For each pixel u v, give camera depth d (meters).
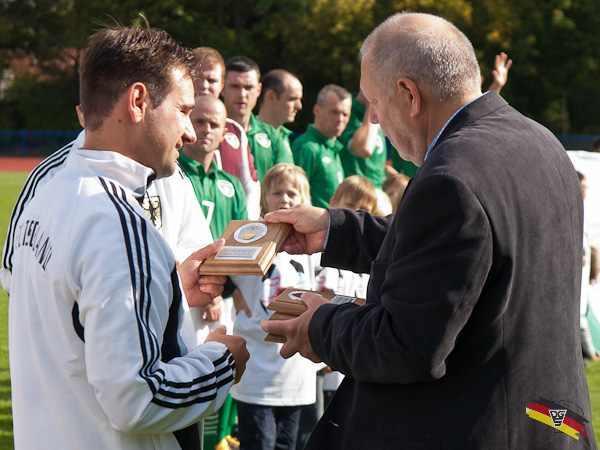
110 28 2.45
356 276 4.91
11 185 22.28
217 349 2.42
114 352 2.14
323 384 5.27
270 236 2.85
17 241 2.41
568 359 2.42
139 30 2.41
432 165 2.26
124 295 2.17
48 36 36.22
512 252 2.23
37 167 2.70
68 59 36.59
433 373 2.20
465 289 2.16
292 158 7.29
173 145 2.41
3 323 8.14
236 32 32.19
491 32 28.64
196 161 5.18
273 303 2.66
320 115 7.26
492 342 2.28
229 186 5.38
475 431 2.28
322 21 29.41
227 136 6.05
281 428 4.66
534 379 2.32
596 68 30.44
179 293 2.36
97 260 2.17
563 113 31.72
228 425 5.26
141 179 2.36
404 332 2.20
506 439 2.28
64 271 2.20
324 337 2.44
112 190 2.29
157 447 2.34
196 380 2.30
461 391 2.30
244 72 6.68
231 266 2.71
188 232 3.35
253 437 4.55
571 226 2.46
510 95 30.72
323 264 3.01
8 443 5.09
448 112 2.43
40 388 2.30
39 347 2.29
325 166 7.20
